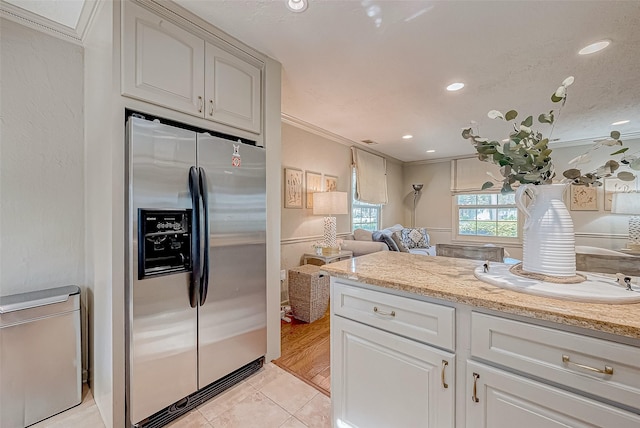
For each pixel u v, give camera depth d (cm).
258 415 164
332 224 371
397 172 622
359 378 131
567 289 95
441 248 204
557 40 191
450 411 105
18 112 176
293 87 265
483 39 192
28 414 157
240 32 185
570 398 82
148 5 153
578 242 455
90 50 182
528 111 322
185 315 163
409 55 211
